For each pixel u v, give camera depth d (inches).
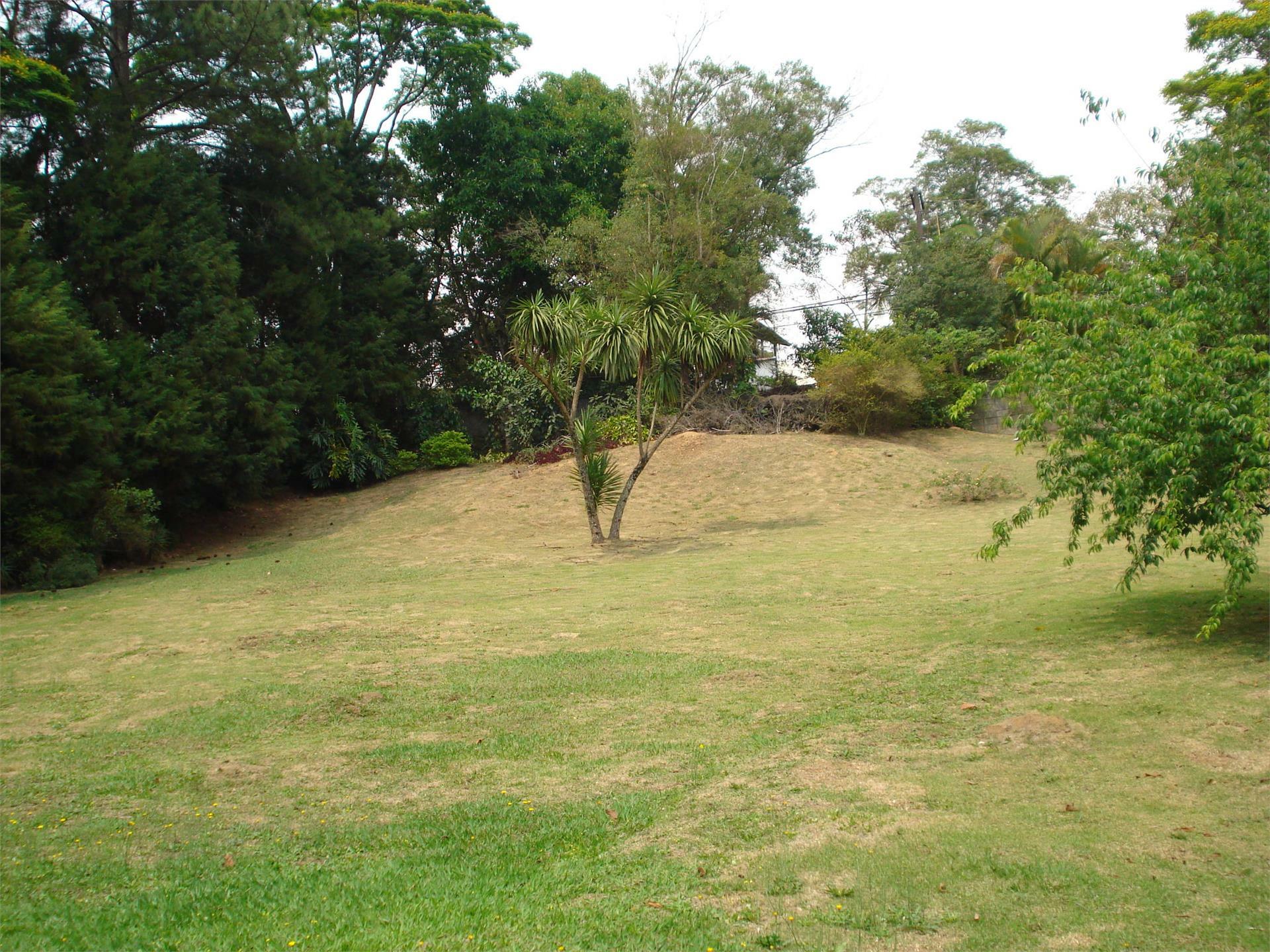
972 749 254.2
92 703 346.6
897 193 1750.7
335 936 170.7
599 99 1437.0
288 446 962.1
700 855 198.4
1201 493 310.2
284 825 225.9
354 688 349.4
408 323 1200.2
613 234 1197.1
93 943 171.2
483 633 438.6
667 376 750.5
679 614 466.6
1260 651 322.3
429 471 1169.4
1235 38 885.2
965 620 414.3
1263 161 344.5
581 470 751.1
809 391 1158.3
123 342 809.5
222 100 933.8
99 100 840.3
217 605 553.9
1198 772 225.6
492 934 168.9
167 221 856.3
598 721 301.3
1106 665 322.7
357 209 1159.0
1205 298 311.4
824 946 159.2
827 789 231.9
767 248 1342.3
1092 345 326.6
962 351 1278.3
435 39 1258.0
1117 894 170.7
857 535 729.6
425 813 229.9
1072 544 356.8
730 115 1262.3
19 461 705.6
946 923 164.9
